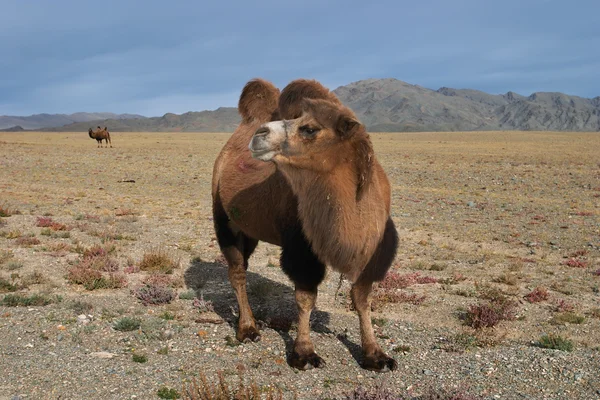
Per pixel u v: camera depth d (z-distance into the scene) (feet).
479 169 123.85
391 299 28.96
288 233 19.81
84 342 21.22
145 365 19.11
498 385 17.90
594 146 201.57
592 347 22.43
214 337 22.49
